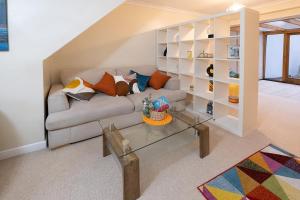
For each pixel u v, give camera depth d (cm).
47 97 243
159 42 424
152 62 433
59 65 335
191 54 357
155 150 232
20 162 207
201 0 382
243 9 236
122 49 390
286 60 686
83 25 228
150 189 168
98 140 255
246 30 240
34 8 202
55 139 227
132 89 332
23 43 204
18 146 221
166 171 192
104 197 160
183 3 402
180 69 373
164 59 434
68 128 234
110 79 316
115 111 262
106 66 378
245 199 153
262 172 184
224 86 308
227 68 307
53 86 299
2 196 160
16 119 215
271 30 703
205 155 215
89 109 244
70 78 313
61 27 218
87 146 240
